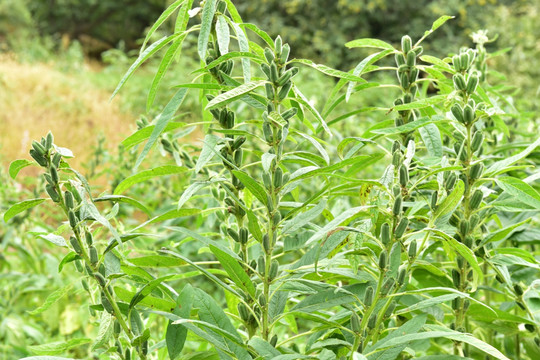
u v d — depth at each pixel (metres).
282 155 1.15
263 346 1.13
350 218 1.26
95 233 1.26
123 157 3.39
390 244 1.09
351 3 14.78
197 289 1.22
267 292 1.19
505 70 8.42
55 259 3.07
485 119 2.00
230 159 1.24
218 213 1.50
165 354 1.47
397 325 1.52
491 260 1.37
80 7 22.14
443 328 1.14
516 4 13.12
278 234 1.21
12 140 9.07
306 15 15.50
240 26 1.16
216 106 1.07
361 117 5.36
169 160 3.58
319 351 1.29
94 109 10.91
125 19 22.61
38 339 2.81
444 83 1.48
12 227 3.06
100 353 1.42
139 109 10.64
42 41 20.11
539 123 2.54
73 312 2.90
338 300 1.24
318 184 3.03
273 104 1.14
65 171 1.12
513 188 1.19
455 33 15.09
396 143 1.28
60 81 12.98
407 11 15.20
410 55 1.41
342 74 1.12
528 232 1.62
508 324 1.52
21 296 3.19
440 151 1.43
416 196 1.50
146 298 1.25
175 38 1.16
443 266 1.54
